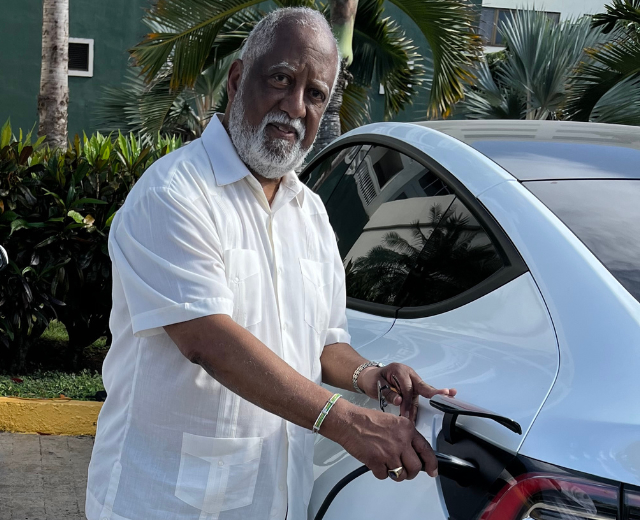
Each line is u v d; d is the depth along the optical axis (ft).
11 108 47.29
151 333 4.74
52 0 26.63
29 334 15.94
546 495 3.71
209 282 4.61
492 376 4.50
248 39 5.32
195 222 4.75
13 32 46.93
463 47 25.59
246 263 4.99
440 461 4.23
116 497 4.97
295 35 5.11
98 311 16.15
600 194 5.53
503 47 54.34
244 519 4.97
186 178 4.93
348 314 6.76
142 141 31.94
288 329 5.22
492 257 5.31
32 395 14.43
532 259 4.96
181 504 4.86
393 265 6.57
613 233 5.01
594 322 4.32
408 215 6.66
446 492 4.22
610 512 3.57
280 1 25.40
